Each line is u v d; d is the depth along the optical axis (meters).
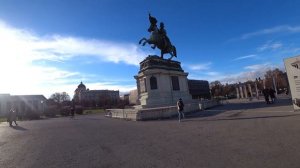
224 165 6.31
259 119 14.43
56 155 8.85
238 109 23.62
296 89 16.67
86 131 15.45
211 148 8.25
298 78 16.56
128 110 23.11
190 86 70.25
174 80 30.05
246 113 18.80
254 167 5.96
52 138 13.30
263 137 9.19
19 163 8.02
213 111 23.77
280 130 10.22
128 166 6.87
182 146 8.93
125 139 11.33
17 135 15.86
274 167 5.84
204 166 6.37
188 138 10.44
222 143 8.87
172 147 8.89
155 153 8.15
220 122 14.88
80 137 12.95
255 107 24.06
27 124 26.69
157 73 27.77
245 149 7.70
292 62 16.81
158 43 30.95
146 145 9.58
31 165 7.68
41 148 10.45
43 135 14.93
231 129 11.75
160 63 29.28
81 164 7.41
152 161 7.20
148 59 28.81
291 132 9.59
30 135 15.39
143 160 7.38
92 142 11.09
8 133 17.55
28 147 10.90
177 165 6.63
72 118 34.62
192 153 7.78
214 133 11.10
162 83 28.12
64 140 12.26
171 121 18.06
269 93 27.62
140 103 28.19
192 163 6.71
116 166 6.94
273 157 6.59
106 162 7.43
